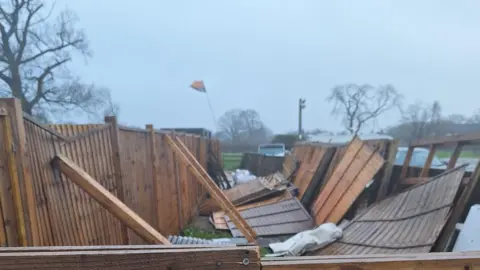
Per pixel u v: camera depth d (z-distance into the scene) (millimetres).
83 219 2291
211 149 11703
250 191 8055
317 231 4496
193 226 6109
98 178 2553
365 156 5312
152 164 4012
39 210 1786
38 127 1838
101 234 2553
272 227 5816
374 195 5164
